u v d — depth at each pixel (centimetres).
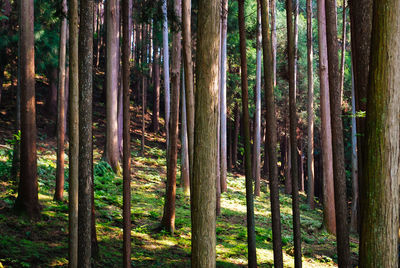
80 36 470
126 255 623
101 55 4219
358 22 574
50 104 2453
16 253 679
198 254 364
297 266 738
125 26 655
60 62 1095
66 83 2244
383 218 311
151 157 2508
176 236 1054
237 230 1269
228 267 859
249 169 794
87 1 468
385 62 310
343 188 644
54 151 1911
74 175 532
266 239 1216
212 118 372
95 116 2855
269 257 1005
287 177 2847
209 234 365
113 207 1205
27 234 791
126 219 626
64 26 1098
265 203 1995
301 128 3209
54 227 875
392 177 311
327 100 1622
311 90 2167
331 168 1562
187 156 1694
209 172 369
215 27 371
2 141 1784
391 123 310
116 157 1850
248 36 2233
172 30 1029
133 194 1474
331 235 1509
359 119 681
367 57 564
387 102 310
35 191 904
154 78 3191
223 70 1953
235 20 2391
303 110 3128
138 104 3575
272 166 739
